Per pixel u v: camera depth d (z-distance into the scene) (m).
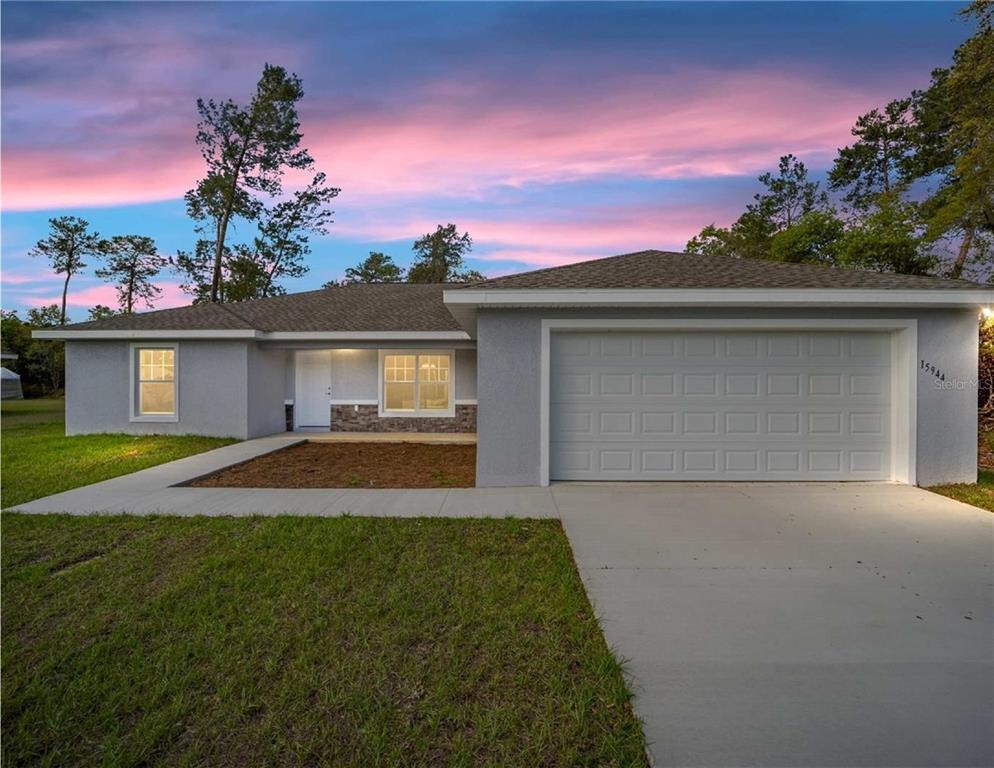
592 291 6.90
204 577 4.01
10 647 3.05
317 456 10.39
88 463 8.95
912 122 22.98
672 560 4.48
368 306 14.98
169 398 12.69
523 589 3.82
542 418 7.26
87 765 2.12
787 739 2.25
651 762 2.11
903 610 3.53
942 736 2.27
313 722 2.35
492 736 2.24
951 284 7.08
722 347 7.40
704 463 7.43
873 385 7.40
